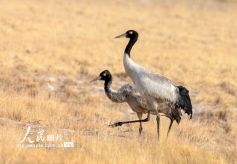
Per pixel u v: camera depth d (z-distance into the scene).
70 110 19.12
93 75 28.17
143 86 15.38
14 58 30.02
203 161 12.75
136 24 51.59
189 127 18.83
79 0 62.81
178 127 18.69
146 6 63.59
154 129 17.92
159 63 33.16
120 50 37.75
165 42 42.84
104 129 16.86
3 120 15.38
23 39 37.19
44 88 24.75
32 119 16.45
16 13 48.72
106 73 16.75
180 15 59.56
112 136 15.30
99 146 12.66
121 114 20.88
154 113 16.20
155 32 48.12
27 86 24.27
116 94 16.59
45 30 42.31
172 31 49.44
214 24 55.97
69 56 32.81
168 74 29.69
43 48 34.75
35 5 55.06
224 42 45.44
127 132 17.20
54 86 25.41
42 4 56.56
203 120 21.62
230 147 16.94
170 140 14.66
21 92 22.33
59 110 18.61
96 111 19.91
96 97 23.52
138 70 15.44
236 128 20.28
